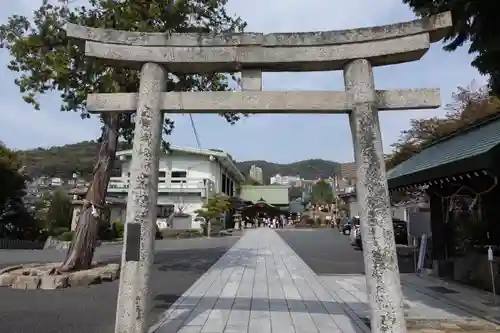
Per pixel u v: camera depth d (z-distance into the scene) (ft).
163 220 116.88
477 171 23.73
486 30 23.79
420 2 24.70
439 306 25.76
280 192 191.83
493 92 28.48
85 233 36.09
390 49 18.02
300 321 21.86
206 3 37.14
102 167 37.45
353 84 18.08
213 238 99.40
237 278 36.91
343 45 18.44
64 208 89.10
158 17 34.65
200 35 18.93
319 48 18.58
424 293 29.73
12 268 35.70
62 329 20.21
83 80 35.22
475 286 32.27
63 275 32.22
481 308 25.00
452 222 38.58
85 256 35.76
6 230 82.74
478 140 29.66
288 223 185.26
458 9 23.09
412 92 18.03
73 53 33.14
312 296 28.99
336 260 52.90
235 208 154.40
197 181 120.78
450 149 33.83
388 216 16.52
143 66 19.20
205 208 112.27
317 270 43.16
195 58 18.93
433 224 39.19
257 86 19.06
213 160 127.44
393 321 15.46
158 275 38.60
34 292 29.68
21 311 23.82
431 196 39.65
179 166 126.72
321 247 72.49
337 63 18.80
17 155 87.40
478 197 34.83
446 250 38.27
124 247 17.29
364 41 18.26
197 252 62.44
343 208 156.56
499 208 33.32
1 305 25.40
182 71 20.10
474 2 22.26
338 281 35.73
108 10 35.32
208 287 32.30
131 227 17.26
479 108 60.08
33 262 47.93
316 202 200.75
